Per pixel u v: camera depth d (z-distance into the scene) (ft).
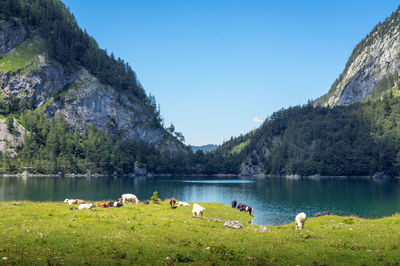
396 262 61.98
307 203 337.52
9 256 58.59
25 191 403.75
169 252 66.90
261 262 62.13
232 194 434.30
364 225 105.70
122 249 66.95
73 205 139.44
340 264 61.11
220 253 66.39
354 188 559.79
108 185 560.61
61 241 70.85
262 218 233.35
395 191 496.23
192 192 460.14
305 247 73.26
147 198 360.07
